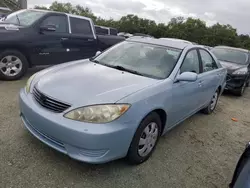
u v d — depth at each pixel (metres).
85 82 2.93
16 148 3.00
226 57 8.98
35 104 2.77
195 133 4.30
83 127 2.43
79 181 2.60
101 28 9.16
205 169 3.22
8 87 5.14
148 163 3.11
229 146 4.03
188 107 3.95
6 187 2.38
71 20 6.58
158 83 3.14
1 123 3.55
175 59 3.66
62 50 6.34
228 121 5.24
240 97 7.98
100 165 2.91
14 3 18.64
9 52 5.42
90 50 7.10
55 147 2.63
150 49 3.90
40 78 3.15
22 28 5.61
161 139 3.83
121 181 2.70
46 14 6.05
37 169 2.69
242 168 2.23
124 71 3.45
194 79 3.37
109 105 2.54
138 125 2.73
